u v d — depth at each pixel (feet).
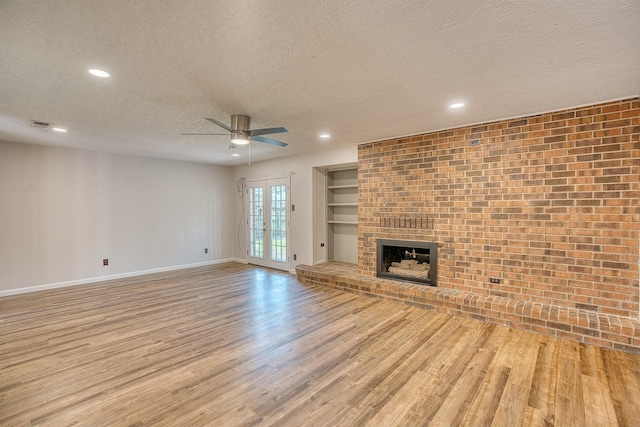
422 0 4.88
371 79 7.98
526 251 11.15
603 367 8.18
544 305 10.71
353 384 7.52
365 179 15.78
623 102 9.39
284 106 10.02
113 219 18.75
